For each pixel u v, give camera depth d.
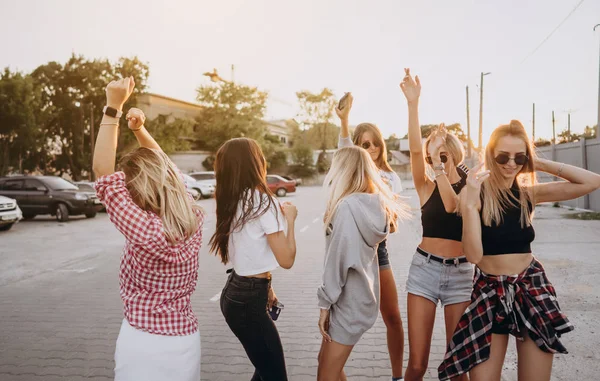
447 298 2.74
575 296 5.11
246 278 2.28
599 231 9.86
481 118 32.25
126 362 1.79
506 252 2.22
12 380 3.45
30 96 34.69
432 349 3.88
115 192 1.81
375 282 2.43
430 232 2.78
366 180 2.43
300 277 6.71
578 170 2.28
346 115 3.59
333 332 2.35
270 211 2.23
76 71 38.56
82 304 5.60
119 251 9.61
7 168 34.88
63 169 41.59
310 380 3.32
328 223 2.40
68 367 3.69
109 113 1.99
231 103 47.09
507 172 2.27
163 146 40.72
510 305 2.15
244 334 2.31
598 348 3.68
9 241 11.20
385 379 3.33
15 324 4.82
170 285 1.85
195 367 1.90
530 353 2.13
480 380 2.14
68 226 14.47
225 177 2.30
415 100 2.84
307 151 52.00
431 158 2.68
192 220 1.91
